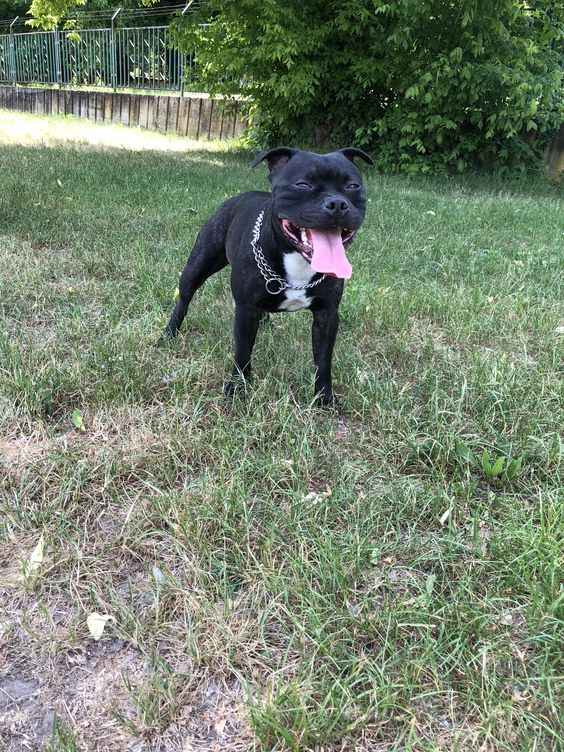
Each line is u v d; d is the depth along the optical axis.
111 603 0.71
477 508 0.88
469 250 2.16
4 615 0.70
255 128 4.96
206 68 4.67
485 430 1.07
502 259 2.10
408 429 1.04
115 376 1.16
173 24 4.52
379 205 2.88
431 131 4.18
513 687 0.63
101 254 1.92
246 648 0.67
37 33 7.72
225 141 5.46
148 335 1.37
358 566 0.76
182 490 0.89
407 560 0.80
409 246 2.18
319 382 1.15
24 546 0.79
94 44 7.02
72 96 6.99
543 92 3.86
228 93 4.64
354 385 1.20
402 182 3.85
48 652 0.66
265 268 1.03
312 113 4.60
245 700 0.62
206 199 2.74
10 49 8.23
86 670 0.64
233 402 1.12
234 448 0.98
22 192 2.56
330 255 0.93
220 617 0.69
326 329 1.10
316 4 4.19
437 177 4.11
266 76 4.37
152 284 1.64
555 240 2.40
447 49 3.97
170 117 6.00
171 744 0.58
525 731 0.58
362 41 4.25
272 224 1.00
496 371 1.20
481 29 3.80
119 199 2.62
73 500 0.86
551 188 4.14
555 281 1.86
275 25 3.88
